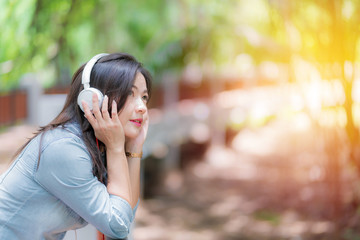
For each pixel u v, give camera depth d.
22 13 4.76
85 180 1.31
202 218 6.95
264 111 10.07
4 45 4.95
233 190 8.35
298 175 8.01
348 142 3.99
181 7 6.72
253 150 11.71
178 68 10.11
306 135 9.12
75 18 5.50
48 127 1.40
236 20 6.38
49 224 1.38
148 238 6.12
